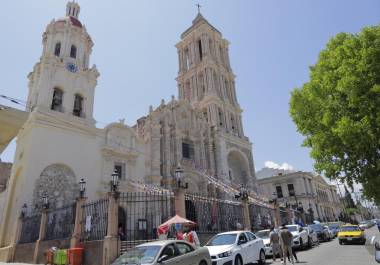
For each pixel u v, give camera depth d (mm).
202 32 55125
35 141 26609
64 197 26703
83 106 32375
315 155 17391
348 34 16984
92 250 15625
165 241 10281
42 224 21641
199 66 52656
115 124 32531
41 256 20203
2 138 11594
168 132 38219
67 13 38750
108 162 30688
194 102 50656
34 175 25484
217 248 13484
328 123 15922
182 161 38594
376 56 13641
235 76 57719
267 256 20078
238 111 53531
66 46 33938
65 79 31969
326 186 85125
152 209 25641
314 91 17281
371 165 15031
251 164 50500
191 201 23484
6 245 25281
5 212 26875
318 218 67562
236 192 37094
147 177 33250
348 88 14141
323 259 15680
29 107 30781
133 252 9945
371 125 13695
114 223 15336
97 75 34781
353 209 85875
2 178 40906
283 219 36781
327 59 16875
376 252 10609
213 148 44750
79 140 29609
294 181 70188
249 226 25469
